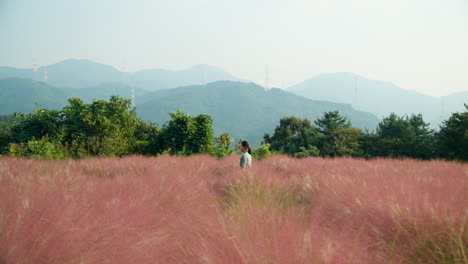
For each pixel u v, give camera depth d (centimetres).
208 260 215
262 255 217
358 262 229
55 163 834
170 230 300
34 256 224
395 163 1026
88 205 344
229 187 553
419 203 337
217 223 290
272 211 327
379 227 310
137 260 245
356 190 425
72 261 226
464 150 2300
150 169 708
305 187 532
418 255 266
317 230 282
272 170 796
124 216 315
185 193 457
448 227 278
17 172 596
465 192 424
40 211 297
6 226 252
